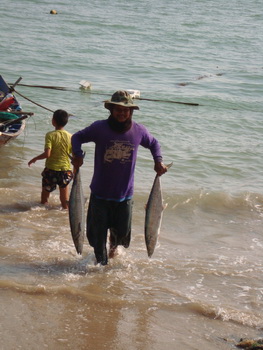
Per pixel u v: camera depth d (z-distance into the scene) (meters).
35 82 23.34
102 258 7.42
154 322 6.20
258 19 51.16
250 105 21.50
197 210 10.51
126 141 6.93
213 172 13.24
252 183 12.58
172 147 15.09
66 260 7.73
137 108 6.78
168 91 23.33
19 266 7.42
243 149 15.29
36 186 11.31
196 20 47.59
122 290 6.95
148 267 7.70
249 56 34.03
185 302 6.70
